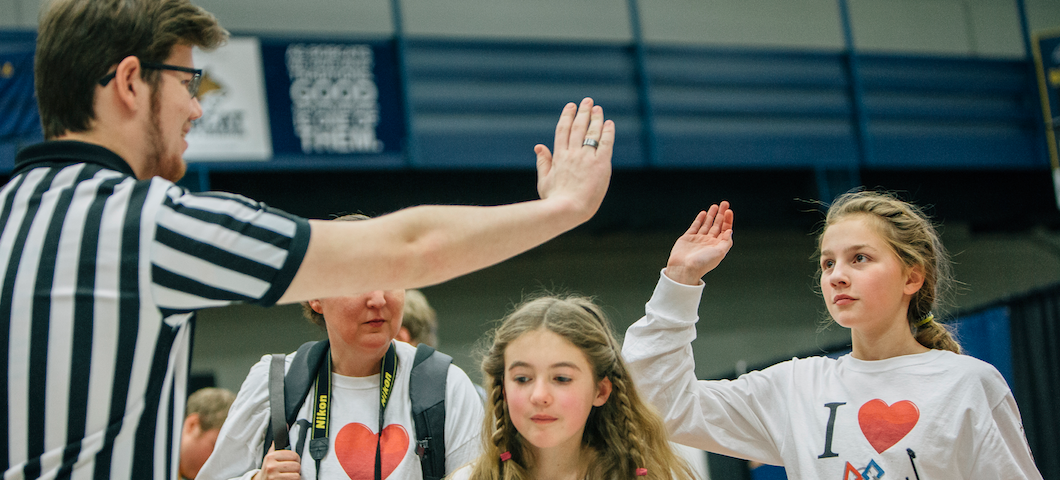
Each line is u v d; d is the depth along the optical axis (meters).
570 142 1.39
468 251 1.22
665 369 1.93
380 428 2.12
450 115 7.69
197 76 1.38
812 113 8.83
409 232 1.19
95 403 1.14
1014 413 1.87
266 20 7.19
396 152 7.32
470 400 2.21
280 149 6.89
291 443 2.10
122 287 1.15
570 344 1.74
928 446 1.82
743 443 2.02
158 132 1.32
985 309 6.32
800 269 9.53
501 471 1.81
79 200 1.19
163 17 1.31
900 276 1.96
